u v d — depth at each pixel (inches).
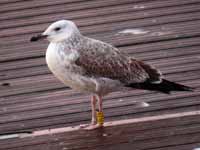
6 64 347.3
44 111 302.5
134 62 283.6
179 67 334.6
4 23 391.2
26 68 342.0
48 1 412.8
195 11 390.9
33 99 313.0
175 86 282.8
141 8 397.7
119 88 285.4
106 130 281.6
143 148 265.9
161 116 289.9
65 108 304.5
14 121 295.0
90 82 277.7
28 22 390.6
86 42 279.7
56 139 277.3
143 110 299.1
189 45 355.6
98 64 276.5
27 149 271.0
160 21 382.3
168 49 352.8
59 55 274.7
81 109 303.1
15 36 376.2
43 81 328.8
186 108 298.7
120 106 303.0
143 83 283.0
